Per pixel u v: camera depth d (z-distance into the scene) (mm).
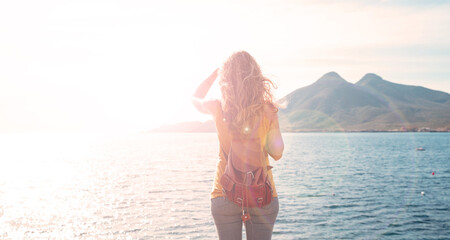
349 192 30500
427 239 16938
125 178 44438
